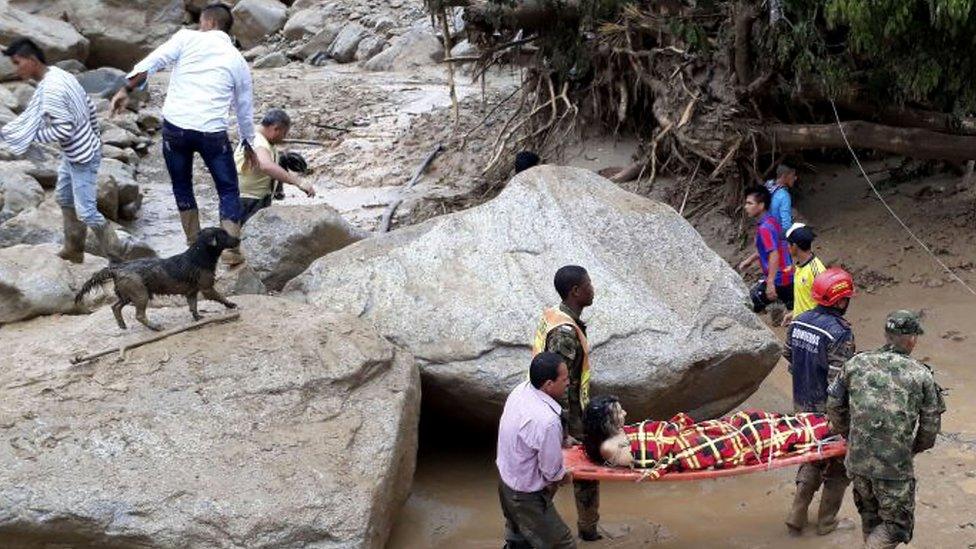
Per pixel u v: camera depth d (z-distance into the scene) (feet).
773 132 36.52
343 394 21.22
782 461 19.39
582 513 20.90
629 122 44.14
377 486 19.52
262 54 75.20
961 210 35.63
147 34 65.46
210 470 19.03
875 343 29.27
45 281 25.11
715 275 25.76
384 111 56.39
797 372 22.00
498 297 24.34
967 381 27.09
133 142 49.08
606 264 24.93
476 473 24.93
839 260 34.65
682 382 23.43
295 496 18.84
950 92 33.27
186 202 26.48
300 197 45.37
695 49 37.93
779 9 32.58
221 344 21.58
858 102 35.27
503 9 41.27
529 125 46.62
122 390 20.25
